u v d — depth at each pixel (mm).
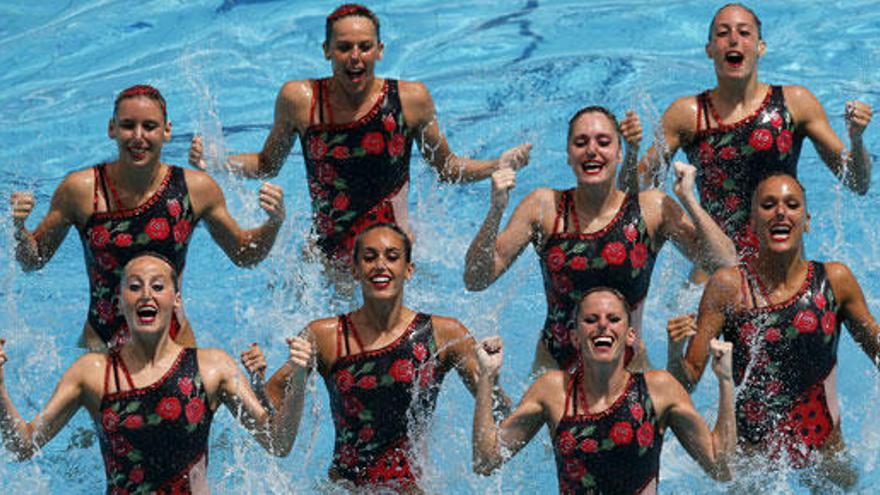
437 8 26562
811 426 13609
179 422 12469
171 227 14391
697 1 25844
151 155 14148
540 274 17719
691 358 13453
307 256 16203
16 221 14078
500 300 16891
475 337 14594
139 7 26703
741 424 13734
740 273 13641
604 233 13883
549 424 12555
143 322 12320
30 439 12250
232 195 19000
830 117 20703
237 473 13797
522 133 21047
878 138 20141
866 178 15727
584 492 12562
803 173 19891
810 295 13477
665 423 12547
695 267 16438
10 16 26719
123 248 14281
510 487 13445
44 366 15711
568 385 12516
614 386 12367
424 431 13367
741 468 13562
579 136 13750
